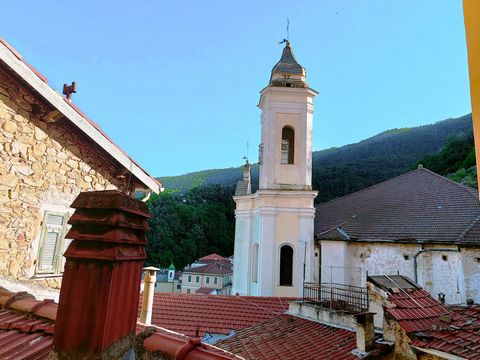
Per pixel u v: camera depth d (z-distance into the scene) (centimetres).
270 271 1950
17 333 362
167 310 1330
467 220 1769
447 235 1731
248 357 893
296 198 2030
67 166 800
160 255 5366
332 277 1927
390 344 685
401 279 838
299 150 2114
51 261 761
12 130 690
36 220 727
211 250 5800
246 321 1260
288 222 2019
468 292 1603
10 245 677
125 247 256
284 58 2269
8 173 680
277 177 2072
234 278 2238
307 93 2147
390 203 2211
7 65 638
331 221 2286
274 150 2100
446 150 5375
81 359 222
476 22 170
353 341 829
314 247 2059
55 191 771
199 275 4928
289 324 1116
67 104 745
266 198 2036
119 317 246
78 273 239
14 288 591
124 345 251
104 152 874
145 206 289
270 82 2200
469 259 1636
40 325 372
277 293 1923
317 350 834
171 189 9900
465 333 613
